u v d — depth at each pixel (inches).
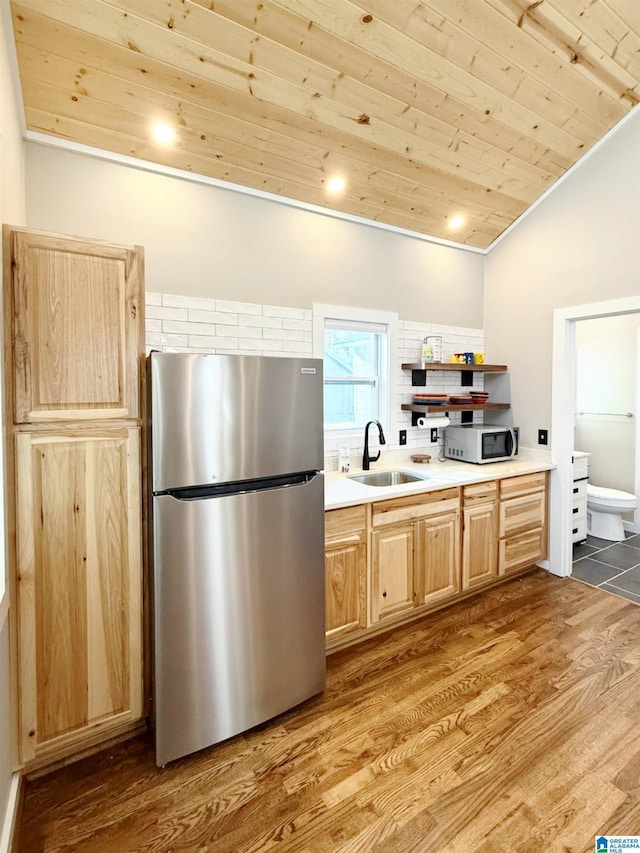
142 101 79.0
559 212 125.4
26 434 59.9
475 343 146.9
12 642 59.7
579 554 147.3
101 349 64.6
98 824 57.1
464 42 81.9
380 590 96.7
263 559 71.4
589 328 178.5
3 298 57.2
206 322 98.9
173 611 64.2
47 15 64.4
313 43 75.8
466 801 59.4
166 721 64.7
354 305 120.7
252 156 94.9
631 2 82.9
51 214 82.6
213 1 67.0
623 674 85.4
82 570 64.5
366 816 57.6
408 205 119.4
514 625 103.5
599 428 176.7
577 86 97.5
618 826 55.7
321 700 79.7
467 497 111.3
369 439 126.6
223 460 66.9
